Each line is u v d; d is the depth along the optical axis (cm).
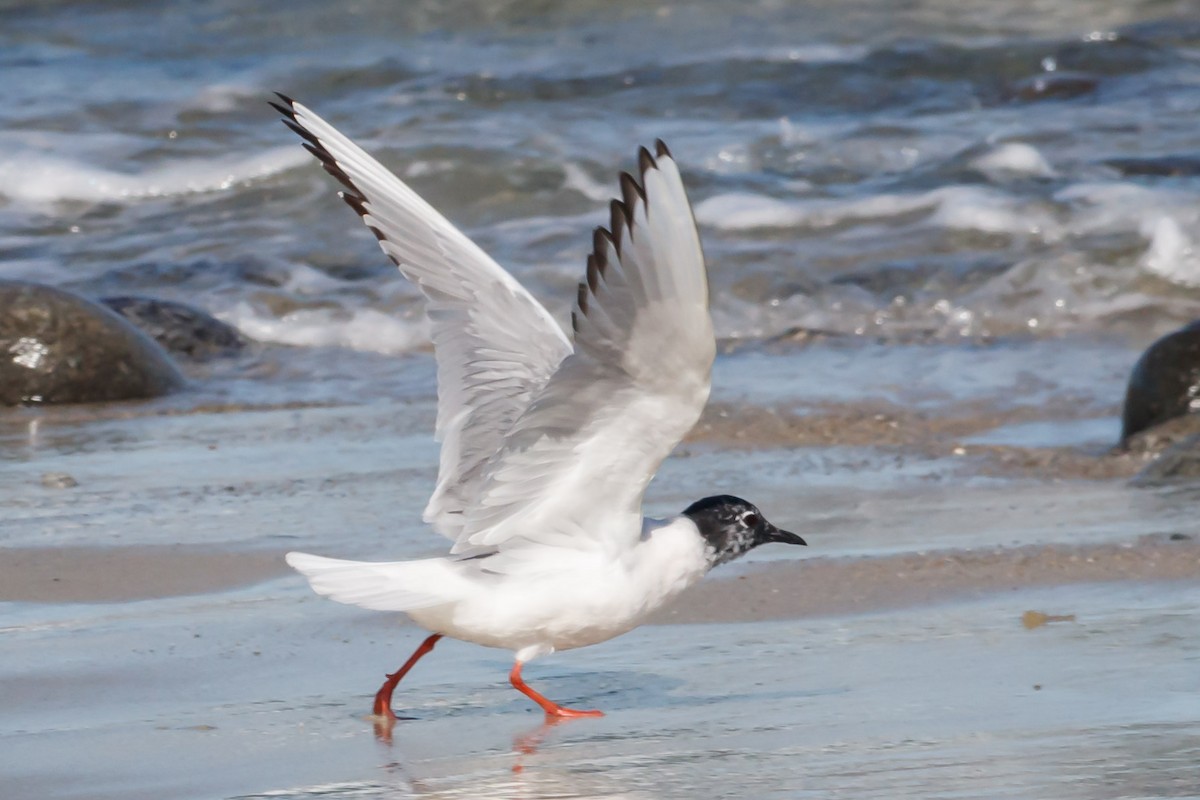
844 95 2875
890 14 3334
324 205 2473
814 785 668
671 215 621
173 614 982
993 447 1445
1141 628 898
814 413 1583
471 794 673
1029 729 730
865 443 1486
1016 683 807
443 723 787
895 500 1270
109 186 2534
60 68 3145
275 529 1190
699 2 3434
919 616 950
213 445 1513
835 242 2238
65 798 672
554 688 847
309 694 835
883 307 2039
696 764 705
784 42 3172
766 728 755
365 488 1321
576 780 689
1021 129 2639
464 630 768
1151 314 1966
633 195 627
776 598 998
